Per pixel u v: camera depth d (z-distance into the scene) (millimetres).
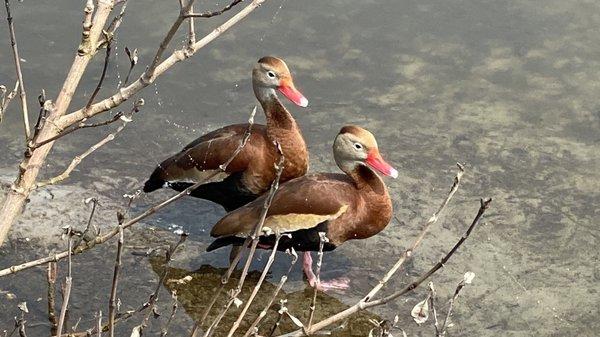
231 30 6340
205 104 6090
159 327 5457
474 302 5523
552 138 5996
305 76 6191
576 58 6266
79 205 5738
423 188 5824
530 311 5508
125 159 5902
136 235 5676
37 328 5449
